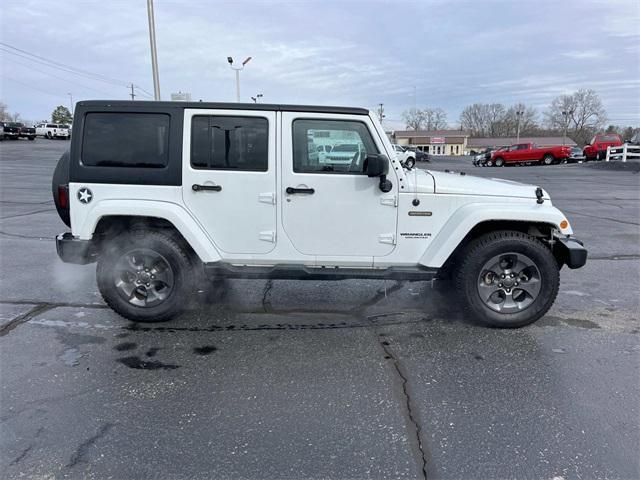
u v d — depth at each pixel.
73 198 4.02
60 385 3.15
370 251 4.09
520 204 4.04
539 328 4.17
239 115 3.91
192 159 3.96
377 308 4.64
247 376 3.29
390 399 3.00
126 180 3.98
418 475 2.32
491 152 34.50
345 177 3.95
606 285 5.44
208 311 4.53
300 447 2.52
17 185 14.85
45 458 2.42
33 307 4.58
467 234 4.14
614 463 2.40
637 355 3.64
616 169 25.02
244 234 4.06
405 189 3.98
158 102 3.92
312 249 4.09
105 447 2.51
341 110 3.89
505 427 2.71
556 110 95.81
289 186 3.97
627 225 9.38
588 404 2.95
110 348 3.72
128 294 4.16
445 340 3.91
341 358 3.57
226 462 2.40
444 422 2.76
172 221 3.96
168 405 2.92
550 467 2.38
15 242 7.35
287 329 4.12
